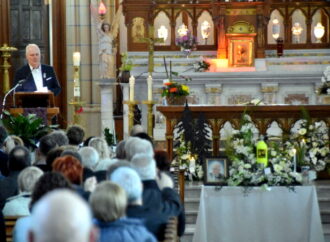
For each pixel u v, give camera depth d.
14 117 13.30
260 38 21.98
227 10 21.88
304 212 12.58
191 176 14.16
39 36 24.30
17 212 7.83
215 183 12.60
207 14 23.16
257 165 12.59
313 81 21.31
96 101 23.53
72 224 3.53
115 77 22.28
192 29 22.70
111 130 21.62
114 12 23.91
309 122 14.25
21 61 24.20
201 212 12.51
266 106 14.30
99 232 5.45
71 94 23.72
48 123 14.38
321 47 22.42
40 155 10.17
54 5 23.95
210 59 21.86
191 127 14.20
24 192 7.94
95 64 23.52
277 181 12.57
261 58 21.94
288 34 22.55
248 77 21.22
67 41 23.72
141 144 8.96
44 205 3.56
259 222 12.59
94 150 9.12
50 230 3.51
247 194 12.57
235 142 12.88
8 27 23.80
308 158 13.99
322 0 22.53
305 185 12.70
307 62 21.91
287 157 12.98
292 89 21.38
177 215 7.91
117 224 5.61
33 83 15.50
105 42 21.58
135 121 20.17
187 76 21.23
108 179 7.45
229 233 12.62
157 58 22.08
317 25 22.45
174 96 16.45
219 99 21.30
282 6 22.61
